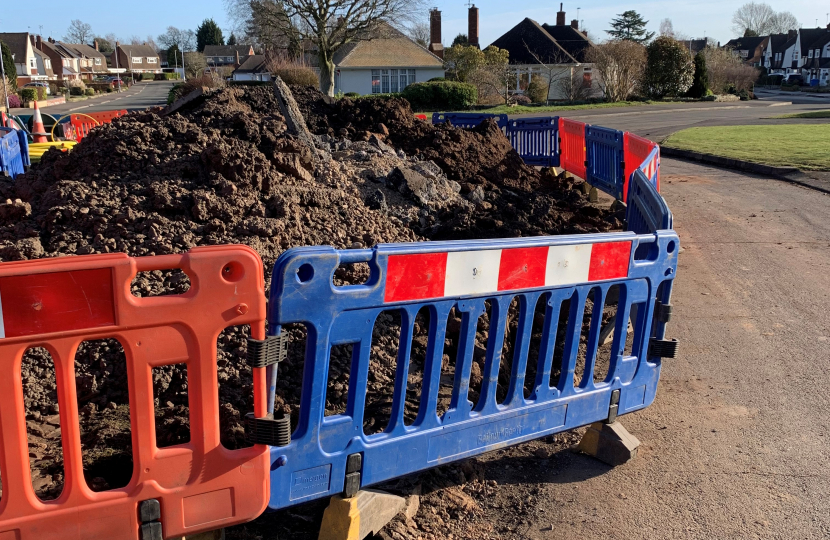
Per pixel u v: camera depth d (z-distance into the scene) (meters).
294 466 2.70
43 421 3.49
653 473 3.74
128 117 6.14
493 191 8.46
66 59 119.62
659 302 3.96
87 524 2.30
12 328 2.09
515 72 50.03
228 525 2.56
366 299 2.74
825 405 4.50
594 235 3.48
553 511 3.40
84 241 4.55
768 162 14.66
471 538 3.17
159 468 2.39
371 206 6.44
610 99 46.69
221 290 2.39
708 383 4.85
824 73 97.38
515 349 3.36
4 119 17.70
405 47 54.16
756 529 3.24
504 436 3.39
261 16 43.03
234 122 6.14
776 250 8.23
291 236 5.02
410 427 3.06
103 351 3.79
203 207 4.82
